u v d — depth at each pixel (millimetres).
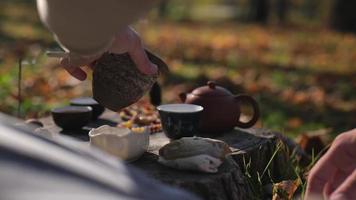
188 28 19188
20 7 23562
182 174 2252
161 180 2156
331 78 8930
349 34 17812
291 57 11688
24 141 980
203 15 28094
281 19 24766
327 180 1672
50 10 1501
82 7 1472
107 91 2254
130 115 3332
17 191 857
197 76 8281
